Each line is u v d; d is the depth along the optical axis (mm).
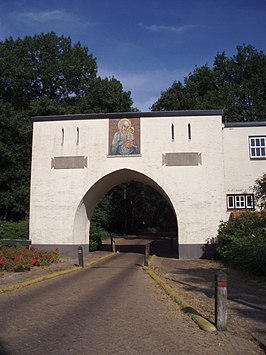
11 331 6891
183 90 45406
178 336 6699
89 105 40719
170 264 19984
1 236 29891
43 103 38031
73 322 7562
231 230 20094
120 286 12461
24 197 35781
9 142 35688
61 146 24781
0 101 35969
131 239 47969
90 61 44094
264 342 6277
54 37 42062
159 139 24031
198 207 23094
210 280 13805
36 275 14875
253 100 43812
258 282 13180
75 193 24203
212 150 23641
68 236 23859
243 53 46812
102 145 24438
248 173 24188
